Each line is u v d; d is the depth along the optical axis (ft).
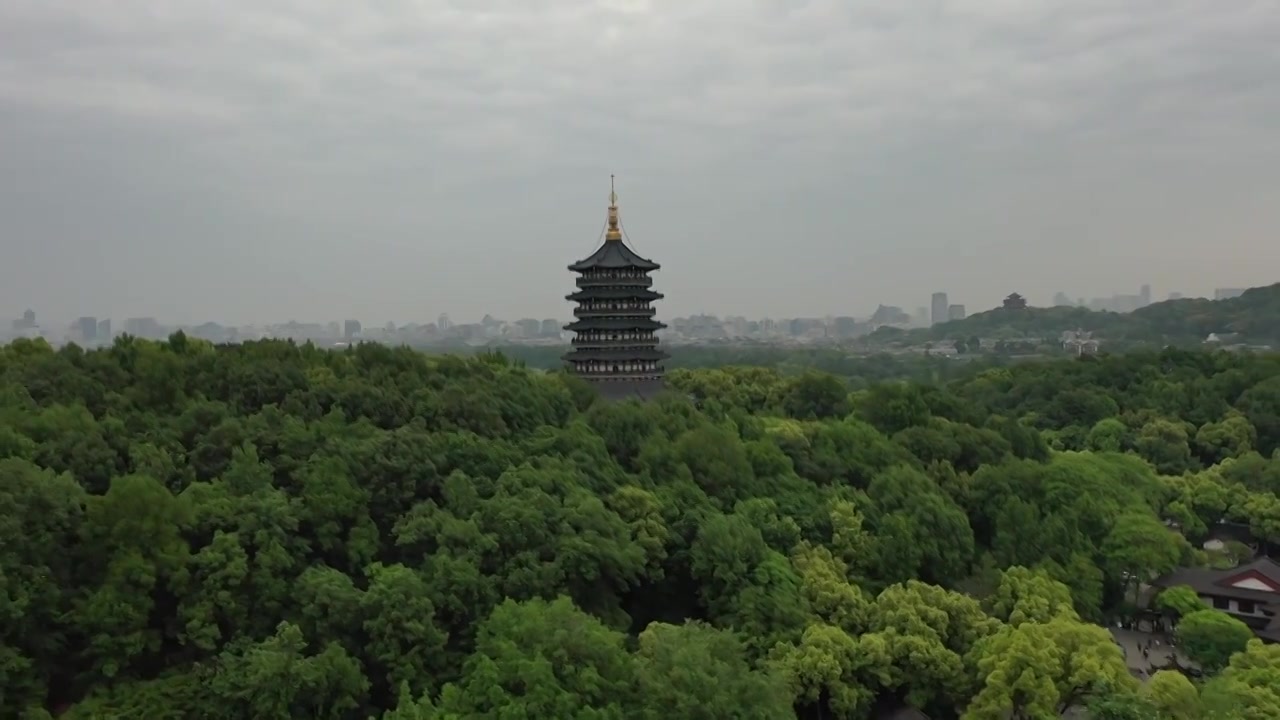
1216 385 583.99
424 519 252.01
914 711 250.98
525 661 195.62
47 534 212.84
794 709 249.34
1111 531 349.82
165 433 268.21
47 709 205.87
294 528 241.55
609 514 268.41
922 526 311.68
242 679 200.34
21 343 316.60
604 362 416.67
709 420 366.22
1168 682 221.25
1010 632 248.52
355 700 207.92
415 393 323.16
